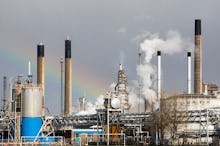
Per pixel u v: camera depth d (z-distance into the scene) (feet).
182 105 558.56
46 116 469.57
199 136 485.15
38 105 417.08
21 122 418.92
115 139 490.08
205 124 488.44
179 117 496.64
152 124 500.74
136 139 498.69
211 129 483.92
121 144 479.82
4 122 462.19
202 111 484.33
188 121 495.82
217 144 457.27
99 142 488.85
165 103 510.58
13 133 441.27
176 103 531.09
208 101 594.24
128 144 481.87
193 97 588.91
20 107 446.60
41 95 420.77
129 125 520.01
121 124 511.81
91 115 533.14
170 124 494.59
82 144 466.29
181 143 488.85
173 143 476.95
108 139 470.80
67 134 510.17
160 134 506.89
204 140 496.64
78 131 524.93
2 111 476.54
